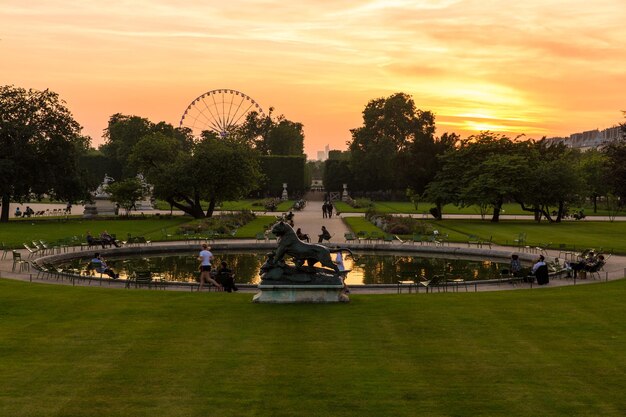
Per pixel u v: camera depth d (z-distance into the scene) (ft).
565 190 260.21
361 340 62.80
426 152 318.45
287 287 81.97
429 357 57.11
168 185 269.23
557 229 226.38
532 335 65.00
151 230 212.23
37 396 47.16
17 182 245.65
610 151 231.09
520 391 48.55
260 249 169.17
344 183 581.12
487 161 270.05
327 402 46.19
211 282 105.70
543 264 107.14
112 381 50.39
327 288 82.23
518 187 261.44
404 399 46.85
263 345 60.80
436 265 141.59
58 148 260.01
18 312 75.87
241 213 272.51
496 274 127.75
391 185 545.03
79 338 63.26
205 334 65.00
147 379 50.85
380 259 151.74
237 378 51.16
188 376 51.60
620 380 51.03
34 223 236.84
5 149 248.93
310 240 182.39
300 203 391.86
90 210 267.59
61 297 86.48
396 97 551.18
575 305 81.10
